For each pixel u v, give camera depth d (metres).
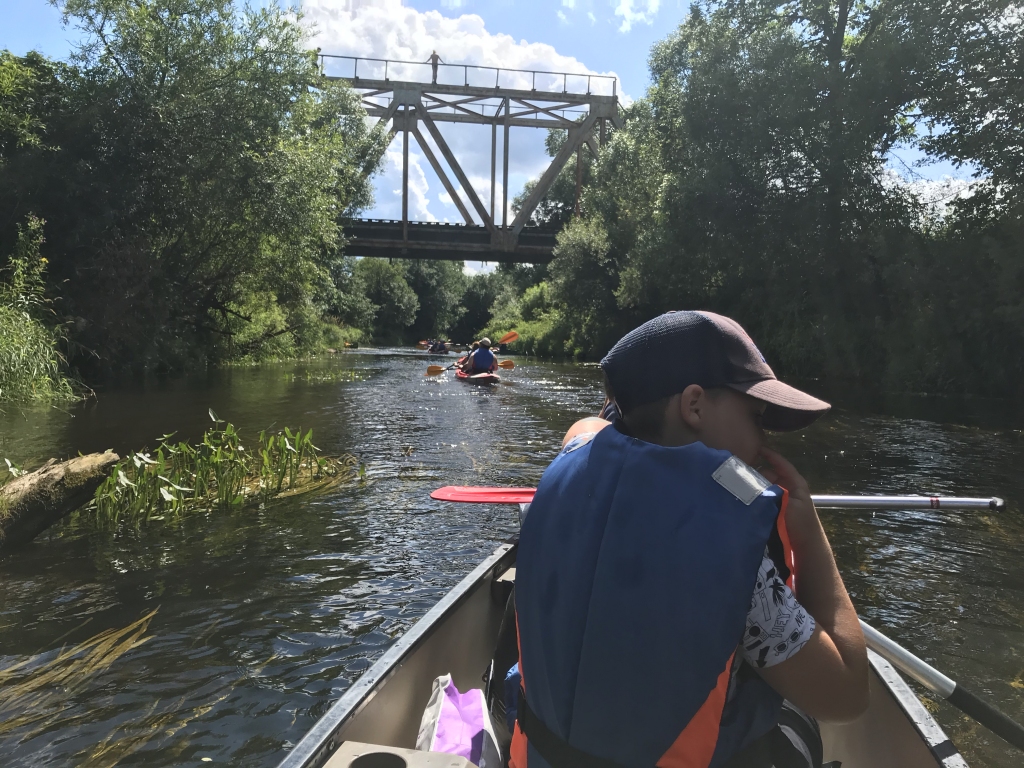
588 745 1.00
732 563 0.94
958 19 15.36
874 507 2.38
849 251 16.95
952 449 7.88
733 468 0.99
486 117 41.34
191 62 16.02
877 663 1.85
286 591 3.51
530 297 43.12
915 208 16.89
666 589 0.95
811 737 1.27
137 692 2.60
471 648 2.26
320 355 29.05
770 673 0.97
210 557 3.97
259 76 16.59
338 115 26.36
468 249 36.00
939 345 14.87
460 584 2.24
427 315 65.62
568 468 1.12
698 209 18.50
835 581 1.06
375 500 5.20
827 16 18.19
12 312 11.46
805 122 17.02
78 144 14.80
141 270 15.10
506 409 10.93
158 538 4.29
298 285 20.50
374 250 36.09
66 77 15.36
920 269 15.38
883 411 11.47
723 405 1.09
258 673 2.74
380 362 24.97
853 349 16.94
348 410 10.37
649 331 1.13
